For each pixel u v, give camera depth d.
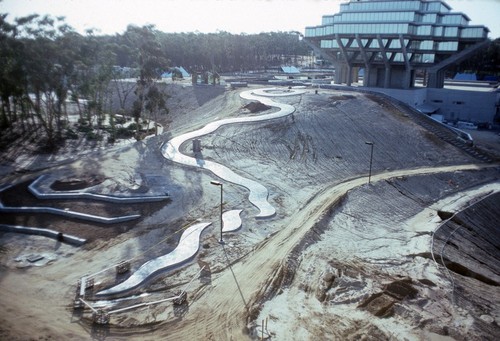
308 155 62.03
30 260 32.31
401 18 95.00
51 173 50.44
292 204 46.38
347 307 28.77
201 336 24.91
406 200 53.72
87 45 71.38
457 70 169.38
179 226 38.69
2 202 41.88
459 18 95.06
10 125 69.50
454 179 61.44
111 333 24.83
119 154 57.94
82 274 30.75
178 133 66.88
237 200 45.31
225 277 31.25
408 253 39.69
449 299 31.53
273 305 28.23
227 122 70.81
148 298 28.33
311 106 80.12
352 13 100.44
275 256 34.75
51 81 63.88
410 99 95.69
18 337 23.95
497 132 89.75
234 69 174.88
